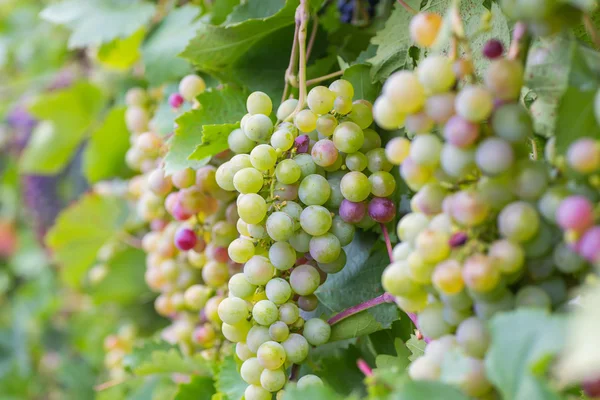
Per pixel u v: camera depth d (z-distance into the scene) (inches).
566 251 21.8
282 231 24.8
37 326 55.2
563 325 20.8
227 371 27.1
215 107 28.2
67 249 38.9
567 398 21.2
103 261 39.2
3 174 57.1
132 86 36.6
